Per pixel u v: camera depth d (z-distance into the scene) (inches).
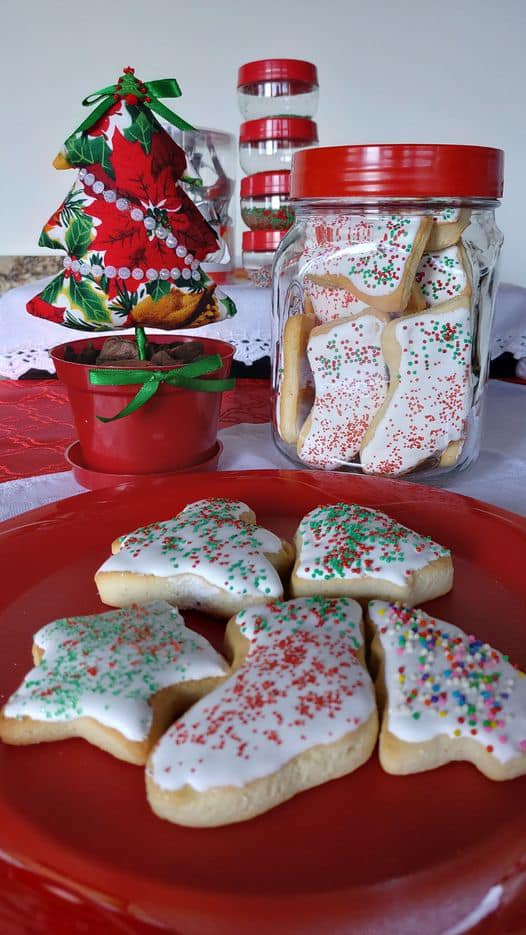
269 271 31.0
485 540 16.2
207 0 38.6
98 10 38.0
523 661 13.5
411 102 40.8
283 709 12.0
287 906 9.6
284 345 19.8
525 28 39.4
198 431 19.1
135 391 17.9
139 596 14.7
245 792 11.1
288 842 10.8
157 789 11.2
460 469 19.6
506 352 29.4
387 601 14.3
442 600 14.9
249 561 14.9
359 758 11.8
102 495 17.6
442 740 11.9
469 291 17.9
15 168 39.8
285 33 39.4
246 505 17.1
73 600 14.9
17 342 28.8
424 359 17.9
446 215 17.6
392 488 17.8
